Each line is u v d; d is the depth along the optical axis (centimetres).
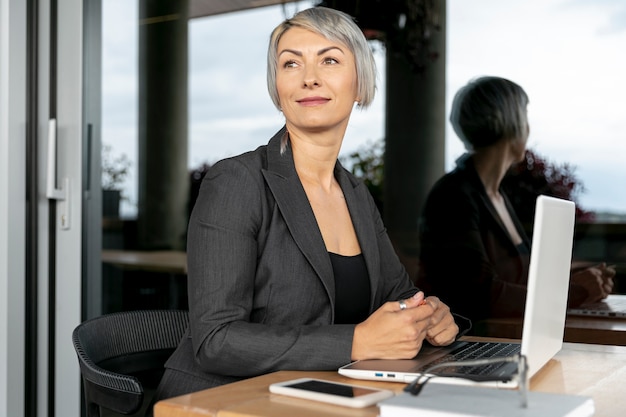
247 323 155
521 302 265
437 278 275
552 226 133
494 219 268
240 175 166
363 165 285
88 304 297
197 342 156
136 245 301
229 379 160
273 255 165
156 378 198
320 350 149
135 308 301
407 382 138
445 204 273
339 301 174
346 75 176
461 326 180
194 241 162
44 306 293
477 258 269
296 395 127
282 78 177
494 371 139
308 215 170
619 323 236
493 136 267
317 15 177
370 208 199
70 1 293
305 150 180
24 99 285
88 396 165
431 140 276
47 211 293
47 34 294
